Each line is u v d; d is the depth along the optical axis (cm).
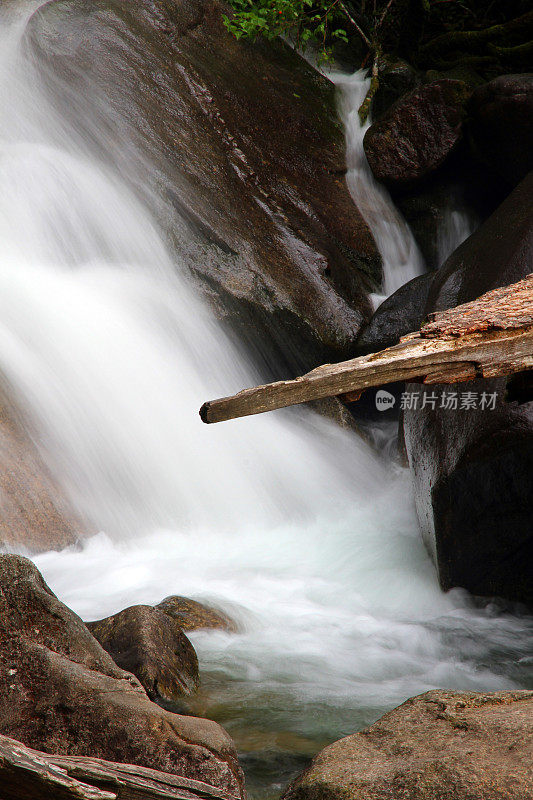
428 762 252
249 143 1275
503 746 256
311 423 1041
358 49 1667
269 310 1098
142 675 455
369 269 1291
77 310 952
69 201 1096
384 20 1644
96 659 361
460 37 1568
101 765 286
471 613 646
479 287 746
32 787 259
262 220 1195
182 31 1320
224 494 888
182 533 826
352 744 279
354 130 1437
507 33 1528
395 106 1325
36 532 733
